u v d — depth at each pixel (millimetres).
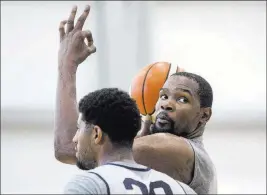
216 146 14523
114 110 3990
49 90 14914
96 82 14680
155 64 5375
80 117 4160
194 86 4711
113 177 3799
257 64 14891
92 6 14945
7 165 14289
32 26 15078
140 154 4520
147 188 3844
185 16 15031
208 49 14938
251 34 14992
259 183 14203
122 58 14672
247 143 14586
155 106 5004
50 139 14625
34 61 14984
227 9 15078
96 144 4035
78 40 5273
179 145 4504
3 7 15062
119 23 14742
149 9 14812
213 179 4832
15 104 14758
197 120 4766
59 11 15133
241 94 14797
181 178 4566
